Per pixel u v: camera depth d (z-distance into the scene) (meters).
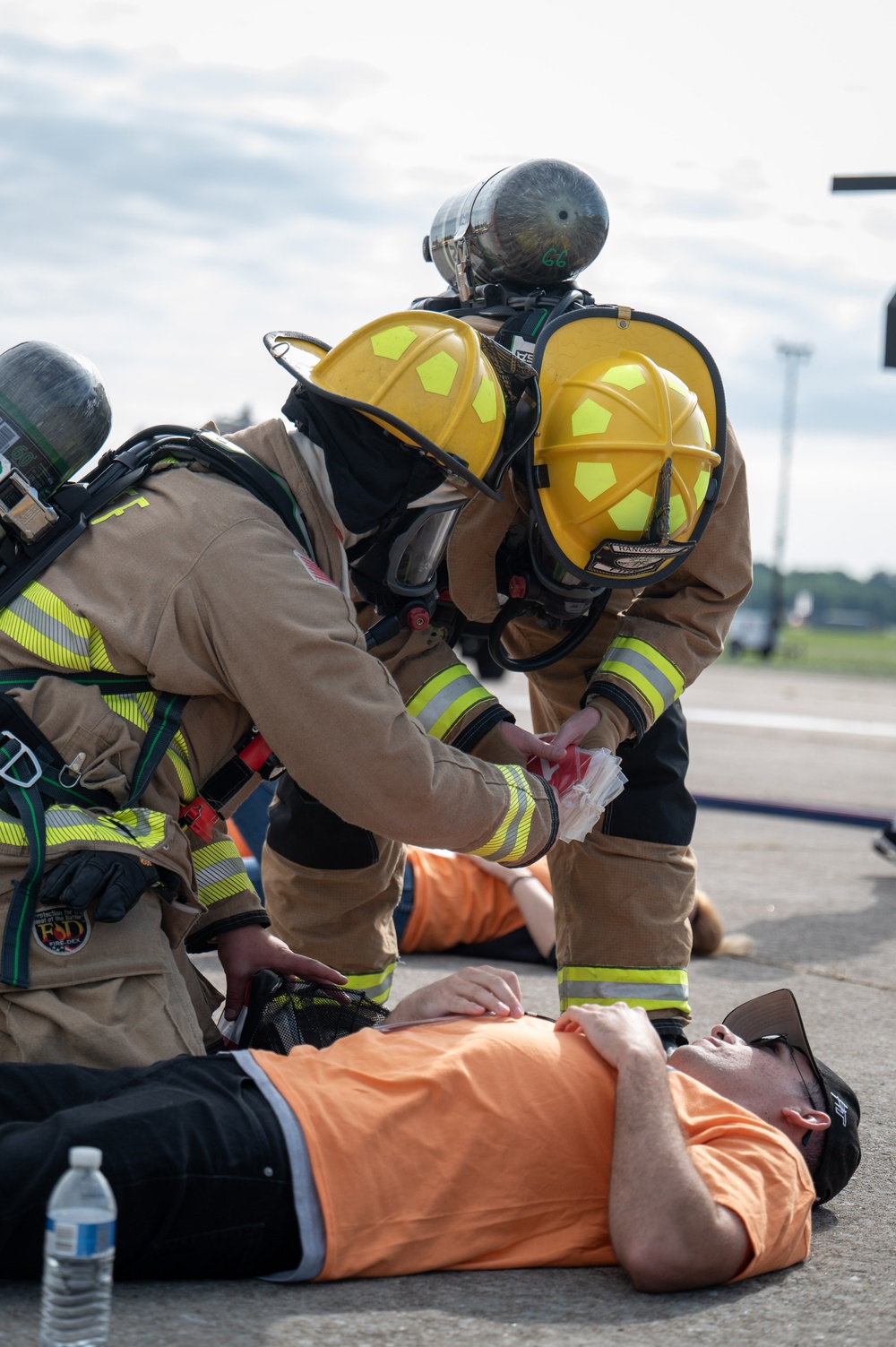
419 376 2.61
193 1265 2.18
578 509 2.91
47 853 2.38
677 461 2.92
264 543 2.50
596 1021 2.43
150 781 2.55
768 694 23.53
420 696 2.98
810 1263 2.45
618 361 3.01
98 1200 1.91
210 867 2.96
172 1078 2.27
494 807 2.65
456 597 3.23
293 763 2.50
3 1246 2.04
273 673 2.44
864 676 35.06
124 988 2.46
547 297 3.26
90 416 2.54
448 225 3.36
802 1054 2.68
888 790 10.55
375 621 3.25
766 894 6.33
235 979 2.95
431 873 4.92
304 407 2.64
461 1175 2.28
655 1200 2.22
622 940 3.35
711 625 3.27
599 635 3.43
